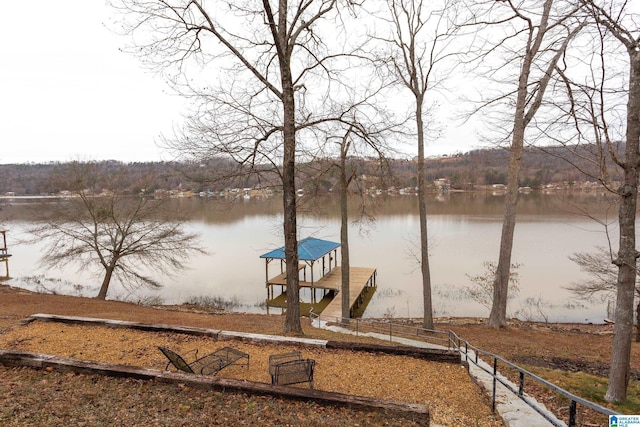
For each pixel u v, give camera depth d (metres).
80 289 26.33
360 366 6.91
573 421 3.66
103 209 20.52
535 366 9.62
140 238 21.19
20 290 20.95
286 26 9.88
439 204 72.12
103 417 4.54
